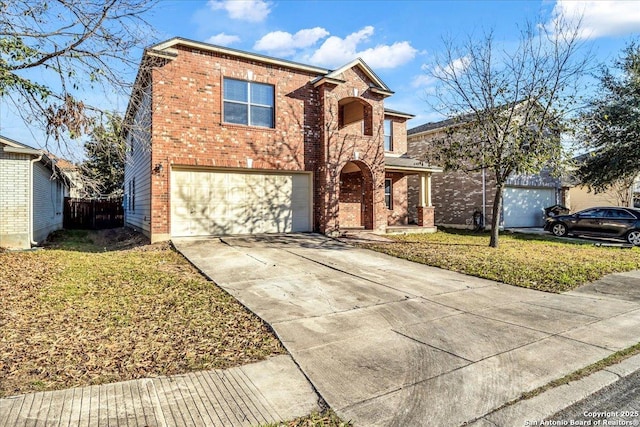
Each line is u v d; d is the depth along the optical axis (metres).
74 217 21.45
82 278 7.11
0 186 11.21
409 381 3.60
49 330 4.62
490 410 3.12
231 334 4.71
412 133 21.73
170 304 5.76
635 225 13.77
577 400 3.30
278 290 6.73
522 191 19.62
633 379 3.71
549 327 5.14
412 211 21.39
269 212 13.21
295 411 3.08
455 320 5.40
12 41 6.15
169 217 11.20
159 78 10.86
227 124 11.99
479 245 12.59
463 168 12.29
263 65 12.70
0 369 3.59
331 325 5.10
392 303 6.14
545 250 11.77
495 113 11.45
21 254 9.68
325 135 13.49
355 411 3.08
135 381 3.48
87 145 7.20
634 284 7.63
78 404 3.05
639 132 16.25
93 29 6.47
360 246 11.62
